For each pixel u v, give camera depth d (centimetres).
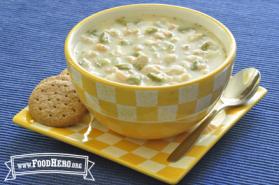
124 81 59
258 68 73
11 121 65
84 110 63
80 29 64
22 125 62
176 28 66
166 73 60
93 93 58
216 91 58
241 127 64
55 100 63
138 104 56
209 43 63
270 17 84
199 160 59
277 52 77
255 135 63
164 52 63
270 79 71
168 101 56
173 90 55
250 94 66
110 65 61
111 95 56
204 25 65
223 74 58
